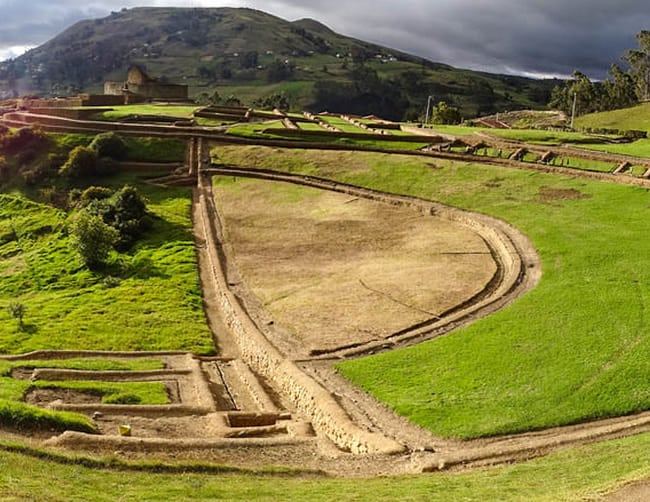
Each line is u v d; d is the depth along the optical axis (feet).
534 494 60.39
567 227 174.09
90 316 164.66
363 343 125.29
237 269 179.52
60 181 281.74
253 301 156.04
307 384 107.45
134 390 113.50
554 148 265.75
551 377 100.73
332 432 93.81
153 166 287.48
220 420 99.35
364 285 156.04
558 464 72.54
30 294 193.26
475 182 225.15
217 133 313.94
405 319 134.62
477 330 121.08
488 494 62.18
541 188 211.61
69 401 107.04
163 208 245.45
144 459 76.69
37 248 232.73
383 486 68.39
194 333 153.99
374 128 347.36
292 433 94.68
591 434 83.76
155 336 152.25
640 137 364.17
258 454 83.76
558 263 150.10
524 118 590.96
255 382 119.55
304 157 272.92
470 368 107.24
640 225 168.76
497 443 85.76
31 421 84.64
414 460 81.10
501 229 181.37
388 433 90.43
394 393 102.22
